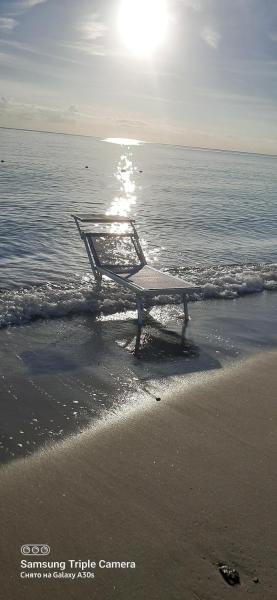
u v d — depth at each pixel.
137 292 5.34
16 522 2.75
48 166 22.38
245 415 3.94
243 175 32.84
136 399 4.06
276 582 2.52
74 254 7.97
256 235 10.73
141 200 14.62
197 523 2.85
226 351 5.05
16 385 4.08
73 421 3.72
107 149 57.69
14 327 5.11
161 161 42.72
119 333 5.26
